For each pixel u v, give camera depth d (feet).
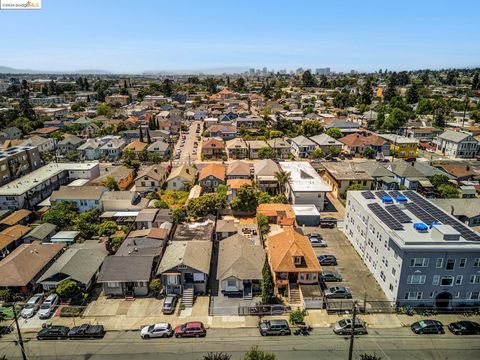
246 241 163.53
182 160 338.54
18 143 359.87
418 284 124.88
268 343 114.83
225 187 238.68
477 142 339.16
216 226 184.03
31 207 216.74
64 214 195.00
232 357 108.58
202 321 124.88
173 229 182.60
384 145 351.46
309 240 168.35
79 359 108.88
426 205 156.56
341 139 372.99
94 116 552.00
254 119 467.52
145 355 110.22
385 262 136.98
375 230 146.41
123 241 167.22
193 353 110.63
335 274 146.51
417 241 121.70
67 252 156.76
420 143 387.55
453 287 125.70
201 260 144.66
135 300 135.74
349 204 180.14
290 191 226.38
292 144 376.07
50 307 129.08
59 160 334.24
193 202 201.05
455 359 107.45
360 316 125.59
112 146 348.59
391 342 114.42
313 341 115.34
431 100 587.27
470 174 261.03
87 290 139.23
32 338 118.21
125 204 211.41
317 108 600.39
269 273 130.11
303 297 129.80
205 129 462.60
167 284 137.69
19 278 137.08
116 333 119.65
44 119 517.14
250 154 344.49
